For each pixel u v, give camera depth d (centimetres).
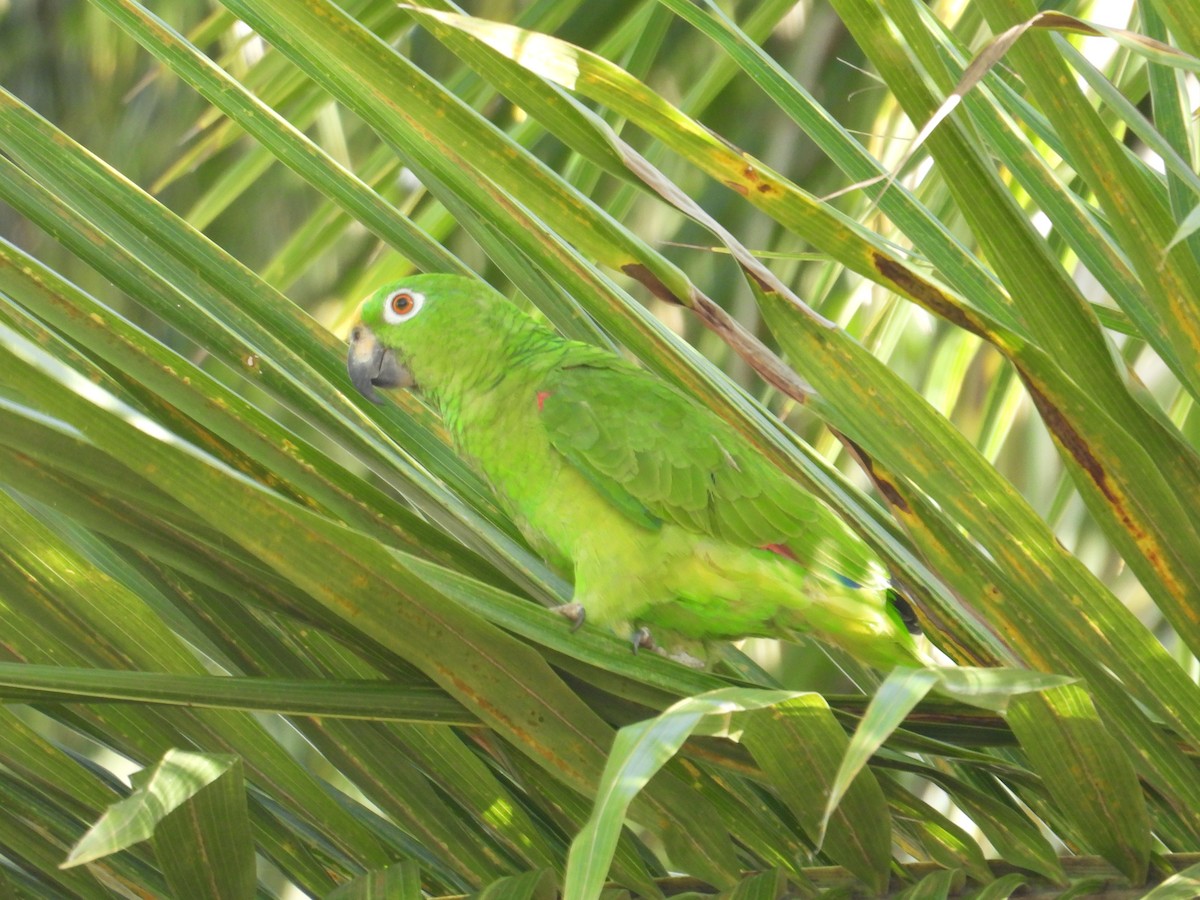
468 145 489
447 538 496
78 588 490
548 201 489
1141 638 489
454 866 494
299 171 505
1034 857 492
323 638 496
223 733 492
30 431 484
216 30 535
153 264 501
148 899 491
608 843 416
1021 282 489
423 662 488
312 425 498
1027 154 498
